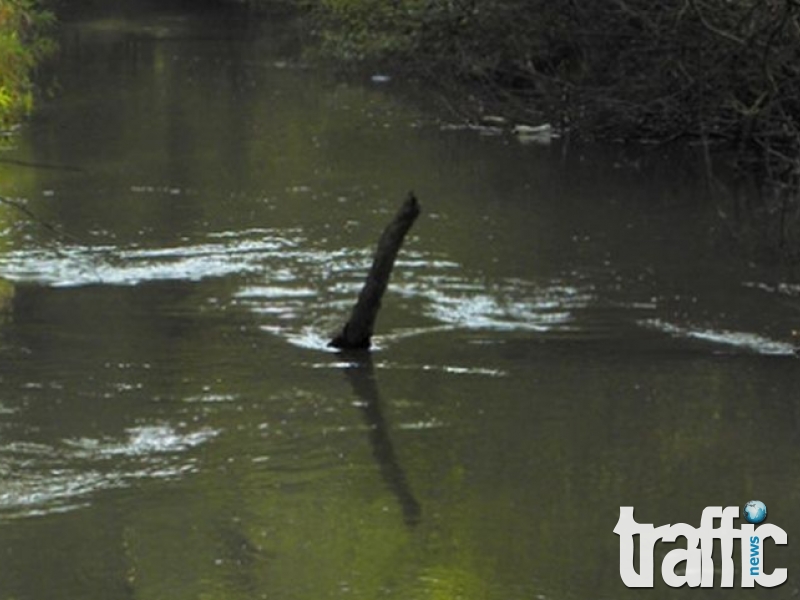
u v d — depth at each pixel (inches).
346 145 1939.0
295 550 775.1
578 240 1460.4
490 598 723.4
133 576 738.8
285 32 3250.5
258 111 2209.6
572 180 1740.9
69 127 2041.1
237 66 2704.2
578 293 1277.1
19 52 1887.3
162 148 1897.1
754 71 1614.2
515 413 979.3
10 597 719.7
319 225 1493.6
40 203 1571.1
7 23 1984.5
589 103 1921.8
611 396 1011.9
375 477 872.9
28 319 1175.6
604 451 912.3
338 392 1018.1
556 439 932.0
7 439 921.5
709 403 998.4
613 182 1731.1
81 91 2380.7
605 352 1114.7
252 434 938.1
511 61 2044.8
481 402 999.6
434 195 1651.1
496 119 2073.1
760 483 862.5
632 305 1244.5
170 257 1365.7
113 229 1465.3
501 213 1567.4
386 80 2496.3
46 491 847.7
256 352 1102.4
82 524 804.6
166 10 3799.2
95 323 1168.2
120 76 2568.9
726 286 1304.1
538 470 880.9
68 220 1499.8
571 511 823.1
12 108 1969.7
